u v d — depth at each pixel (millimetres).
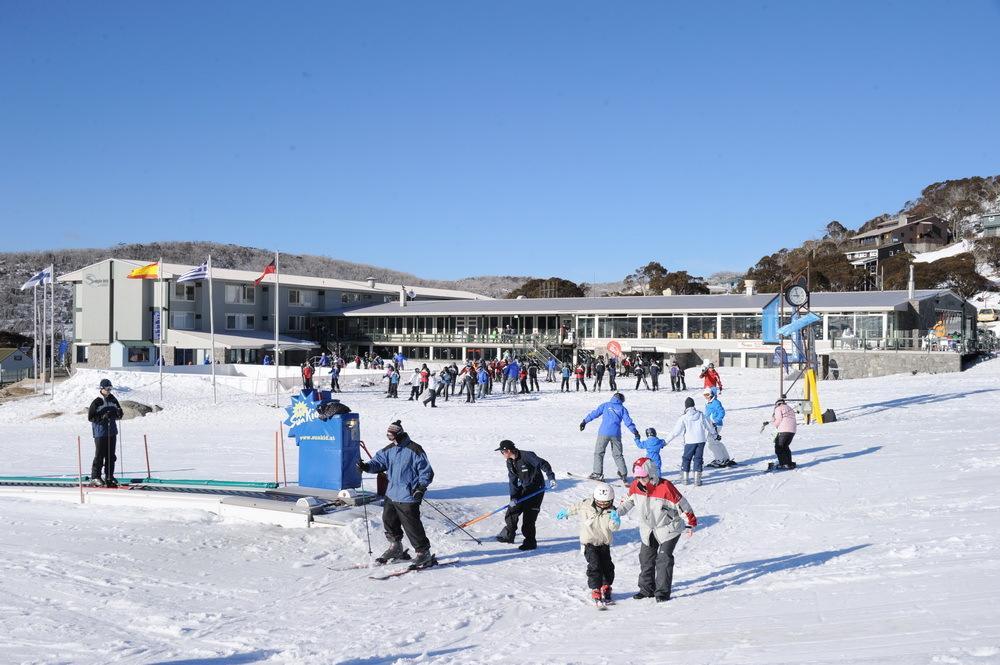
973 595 6523
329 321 80438
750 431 23609
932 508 11195
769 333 26578
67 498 13258
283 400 35781
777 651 5754
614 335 64125
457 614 7852
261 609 8023
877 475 14820
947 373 41844
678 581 8898
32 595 8266
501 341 69875
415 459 9750
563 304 68938
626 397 35906
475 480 15656
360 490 12484
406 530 9758
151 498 12500
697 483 15078
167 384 40656
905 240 117188
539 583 9125
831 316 53625
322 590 8758
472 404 34531
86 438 26844
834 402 30922
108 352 70625
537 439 23281
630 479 15672
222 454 21031
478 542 11156
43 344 44844
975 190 136250
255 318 74875
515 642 6852
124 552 10016
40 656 6539
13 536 10836
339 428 12398
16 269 179750
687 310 60469
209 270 37219
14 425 32438
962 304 60219
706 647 6113
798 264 105000
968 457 15742
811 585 7871
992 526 9367
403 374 51344
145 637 7102
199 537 10844
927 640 5484
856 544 9562
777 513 12328
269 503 11703
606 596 8031
